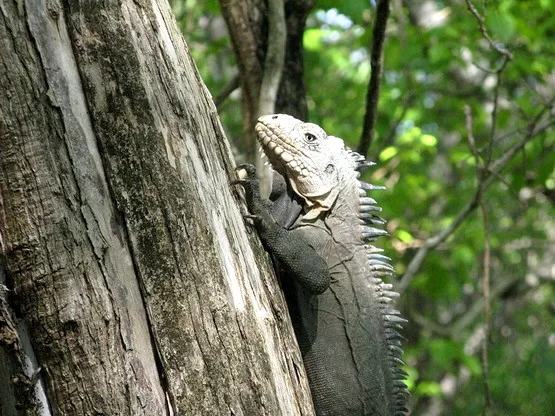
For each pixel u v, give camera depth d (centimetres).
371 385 713
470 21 1558
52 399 487
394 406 736
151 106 507
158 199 500
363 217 736
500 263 2477
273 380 527
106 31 501
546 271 2412
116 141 495
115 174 493
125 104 500
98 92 495
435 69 1590
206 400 496
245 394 507
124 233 493
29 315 483
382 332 738
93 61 496
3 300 479
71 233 481
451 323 2364
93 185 488
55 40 488
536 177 1409
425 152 1789
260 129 712
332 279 712
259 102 927
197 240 509
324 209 714
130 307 490
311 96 1759
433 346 1655
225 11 974
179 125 519
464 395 2539
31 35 481
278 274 657
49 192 480
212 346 503
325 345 703
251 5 979
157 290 495
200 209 514
